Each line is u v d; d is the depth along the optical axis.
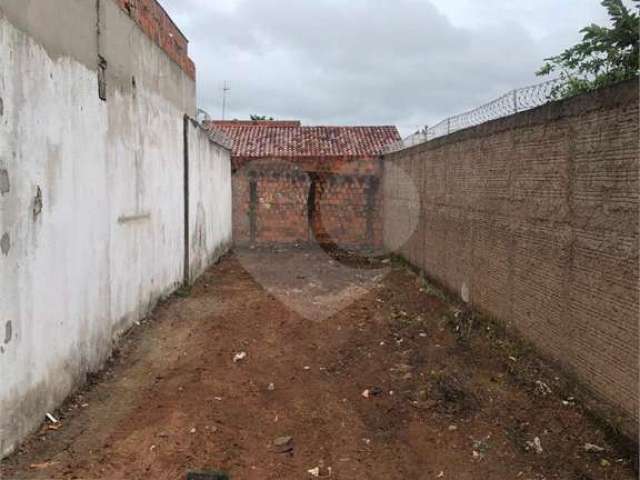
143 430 4.61
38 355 4.42
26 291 4.19
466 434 4.78
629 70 6.46
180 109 10.16
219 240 15.08
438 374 6.12
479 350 7.01
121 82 6.64
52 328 4.68
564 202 5.68
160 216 8.77
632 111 4.48
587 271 5.20
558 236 5.82
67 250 4.99
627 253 4.54
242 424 4.91
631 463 4.21
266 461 4.28
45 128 4.50
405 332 7.97
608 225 4.84
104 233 6.05
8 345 3.92
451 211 10.15
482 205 8.40
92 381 5.59
